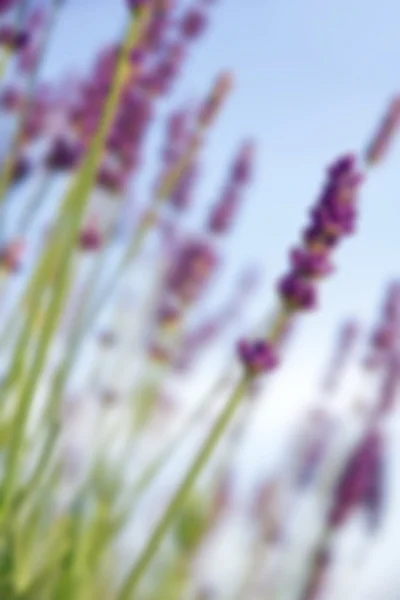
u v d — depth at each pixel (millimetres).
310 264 1979
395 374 3885
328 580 3922
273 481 4523
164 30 2863
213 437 1998
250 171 3877
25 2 3021
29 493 2449
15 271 2998
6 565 2580
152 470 2818
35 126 3240
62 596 2719
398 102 2682
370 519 3838
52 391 2576
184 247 3809
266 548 4230
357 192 1996
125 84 2756
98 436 3127
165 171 3430
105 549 2807
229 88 3273
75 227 2215
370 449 3814
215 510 3844
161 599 3600
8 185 3086
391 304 3873
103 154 2916
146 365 3473
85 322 2756
